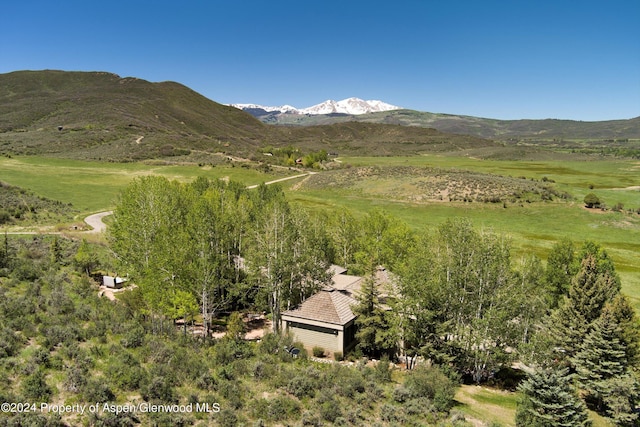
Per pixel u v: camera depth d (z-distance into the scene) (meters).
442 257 29.38
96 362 19.47
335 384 20.69
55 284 30.31
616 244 63.94
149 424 15.52
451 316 27.47
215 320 35.34
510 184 90.69
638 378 24.31
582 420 19.66
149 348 21.75
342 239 45.84
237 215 40.78
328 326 28.89
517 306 27.88
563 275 38.59
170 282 27.89
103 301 29.98
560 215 75.94
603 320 25.33
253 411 17.36
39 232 53.91
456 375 25.33
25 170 102.00
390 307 28.56
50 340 20.12
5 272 30.48
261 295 32.38
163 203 34.03
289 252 32.59
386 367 24.22
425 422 18.62
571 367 28.05
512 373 29.41
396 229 41.31
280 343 26.52
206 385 18.94
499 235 31.02
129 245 33.50
